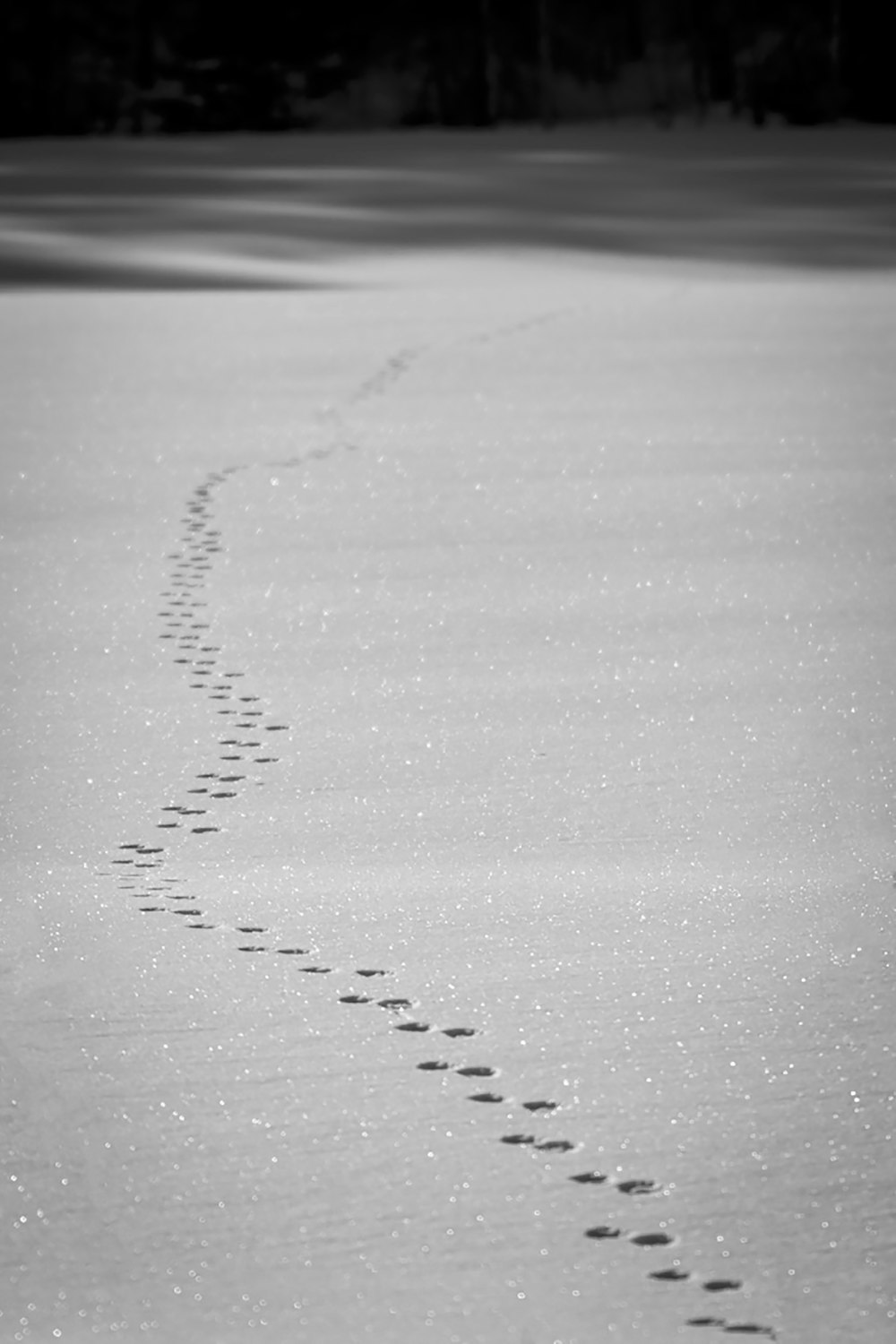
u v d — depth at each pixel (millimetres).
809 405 17359
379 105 80438
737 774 7914
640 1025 5473
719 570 11500
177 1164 4766
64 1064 5254
